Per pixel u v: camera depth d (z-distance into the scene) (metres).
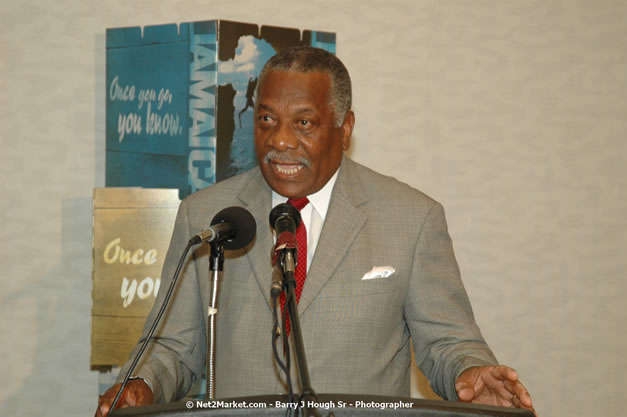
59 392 2.98
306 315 1.75
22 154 2.96
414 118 3.18
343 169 1.95
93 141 2.98
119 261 2.54
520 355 3.30
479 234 3.25
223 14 2.98
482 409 1.10
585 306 3.35
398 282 1.82
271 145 1.71
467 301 1.89
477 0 3.23
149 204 2.52
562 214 3.33
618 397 3.37
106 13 2.96
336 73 1.78
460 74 3.22
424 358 1.83
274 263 1.29
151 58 2.56
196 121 2.46
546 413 3.32
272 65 1.76
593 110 3.35
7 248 2.95
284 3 3.04
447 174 3.21
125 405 1.51
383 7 3.14
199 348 1.92
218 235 1.42
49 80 2.96
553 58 3.31
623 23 3.37
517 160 3.29
